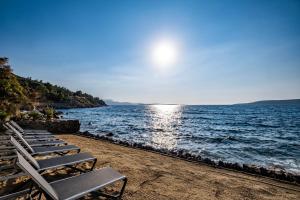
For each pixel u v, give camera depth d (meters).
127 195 3.73
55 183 2.49
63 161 3.63
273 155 10.94
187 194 4.04
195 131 22.02
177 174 5.27
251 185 4.86
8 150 3.87
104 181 2.80
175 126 27.48
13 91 19.27
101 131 19.55
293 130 25.09
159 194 3.91
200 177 5.19
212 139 16.25
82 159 3.89
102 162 5.78
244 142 15.35
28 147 4.21
